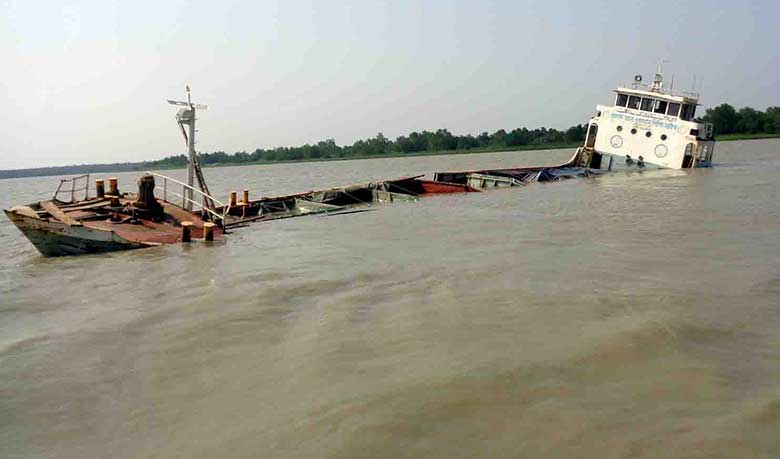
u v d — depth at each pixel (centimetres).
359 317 890
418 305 943
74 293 1151
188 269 1321
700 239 1453
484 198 2906
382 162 11356
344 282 1138
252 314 934
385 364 694
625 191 2841
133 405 630
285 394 630
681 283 1021
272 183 5216
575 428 525
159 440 552
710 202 2228
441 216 2230
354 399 601
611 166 4056
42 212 1611
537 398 585
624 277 1081
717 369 639
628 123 3962
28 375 725
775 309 852
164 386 674
